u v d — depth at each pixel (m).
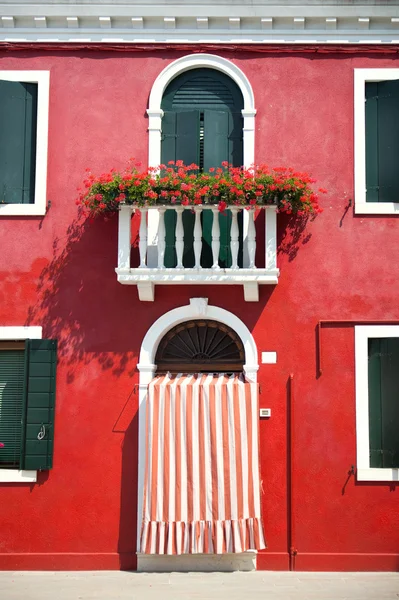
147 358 8.16
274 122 8.50
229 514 7.50
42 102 8.52
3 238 8.38
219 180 7.72
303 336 8.20
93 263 8.34
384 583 7.36
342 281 8.26
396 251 8.28
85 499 8.00
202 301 8.20
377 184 8.44
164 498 7.55
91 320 8.27
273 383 8.14
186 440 7.60
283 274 8.28
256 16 8.53
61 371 8.20
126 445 8.09
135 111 8.55
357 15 8.51
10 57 8.61
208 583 7.34
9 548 7.93
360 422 8.03
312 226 8.35
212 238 8.02
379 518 7.90
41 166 8.42
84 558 7.89
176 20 8.61
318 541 7.89
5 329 8.23
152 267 8.20
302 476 8.00
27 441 7.99
